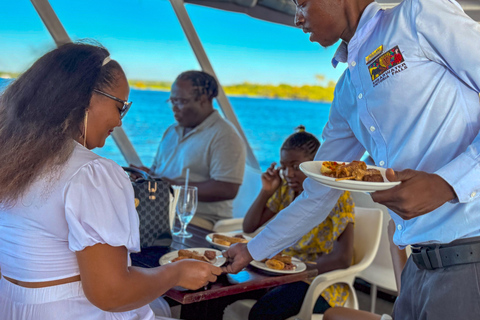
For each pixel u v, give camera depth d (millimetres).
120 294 1003
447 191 860
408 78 1037
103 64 1118
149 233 1876
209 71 4422
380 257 2611
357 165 921
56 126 1024
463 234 983
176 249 1916
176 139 3438
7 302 1078
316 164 1034
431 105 1025
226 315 2051
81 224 987
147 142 21203
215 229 2902
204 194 3076
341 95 1311
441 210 1005
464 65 952
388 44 1056
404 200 848
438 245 1028
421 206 854
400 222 1113
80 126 1090
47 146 1009
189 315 1897
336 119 1400
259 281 1567
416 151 1056
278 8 3787
